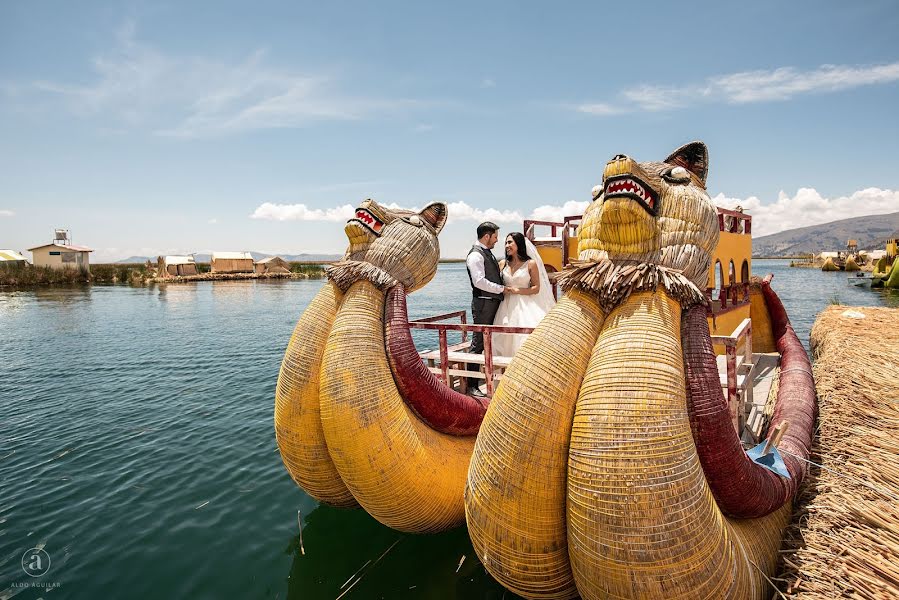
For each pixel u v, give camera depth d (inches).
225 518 238.5
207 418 389.7
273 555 208.8
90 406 429.4
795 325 892.6
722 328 305.3
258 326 942.4
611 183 133.6
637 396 115.8
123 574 198.1
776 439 145.5
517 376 131.2
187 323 989.8
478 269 261.6
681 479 111.1
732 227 353.1
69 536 225.3
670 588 108.6
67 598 183.9
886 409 185.2
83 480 281.9
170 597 184.2
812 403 196.1
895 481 139.3
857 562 114.0
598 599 116.3
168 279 2586.1
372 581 189.5
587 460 116.0
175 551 212.8
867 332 334.3
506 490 127.0
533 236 381.1
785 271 3415.4
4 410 421.4
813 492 150.4
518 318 262.5
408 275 197.5
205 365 593.9
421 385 182.4
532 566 129.4
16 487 274.4
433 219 213.2
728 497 124.6
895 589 105.2
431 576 189.6
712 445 121.7
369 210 198.7
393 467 171.9
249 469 292.0
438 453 183.0
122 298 1642.5
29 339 795.4
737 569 115.5
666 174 142.3
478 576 187.6
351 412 171.5
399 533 219.3
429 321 268.8
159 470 293.3
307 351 187.6
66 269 2449.6
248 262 2994.6
